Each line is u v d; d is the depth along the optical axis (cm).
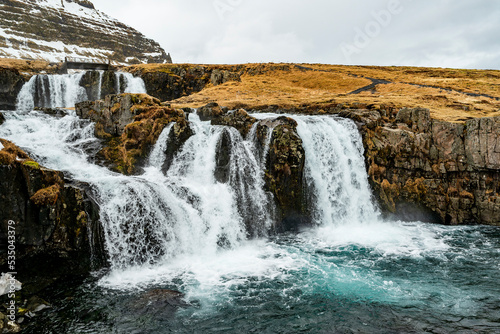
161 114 2736
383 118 3266
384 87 7769
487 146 2798
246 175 2469
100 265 1703
